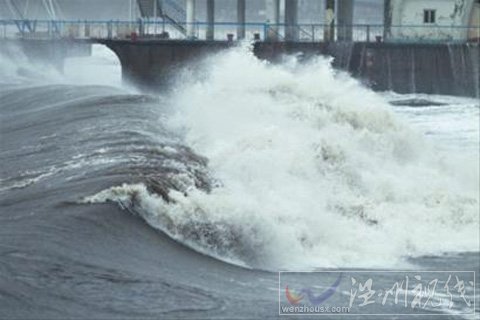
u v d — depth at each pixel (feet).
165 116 259.80
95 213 153.28
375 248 191.83
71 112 280.31
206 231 160.04
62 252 135.23
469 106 605.73
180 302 121.60
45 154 223.30
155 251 147.02
